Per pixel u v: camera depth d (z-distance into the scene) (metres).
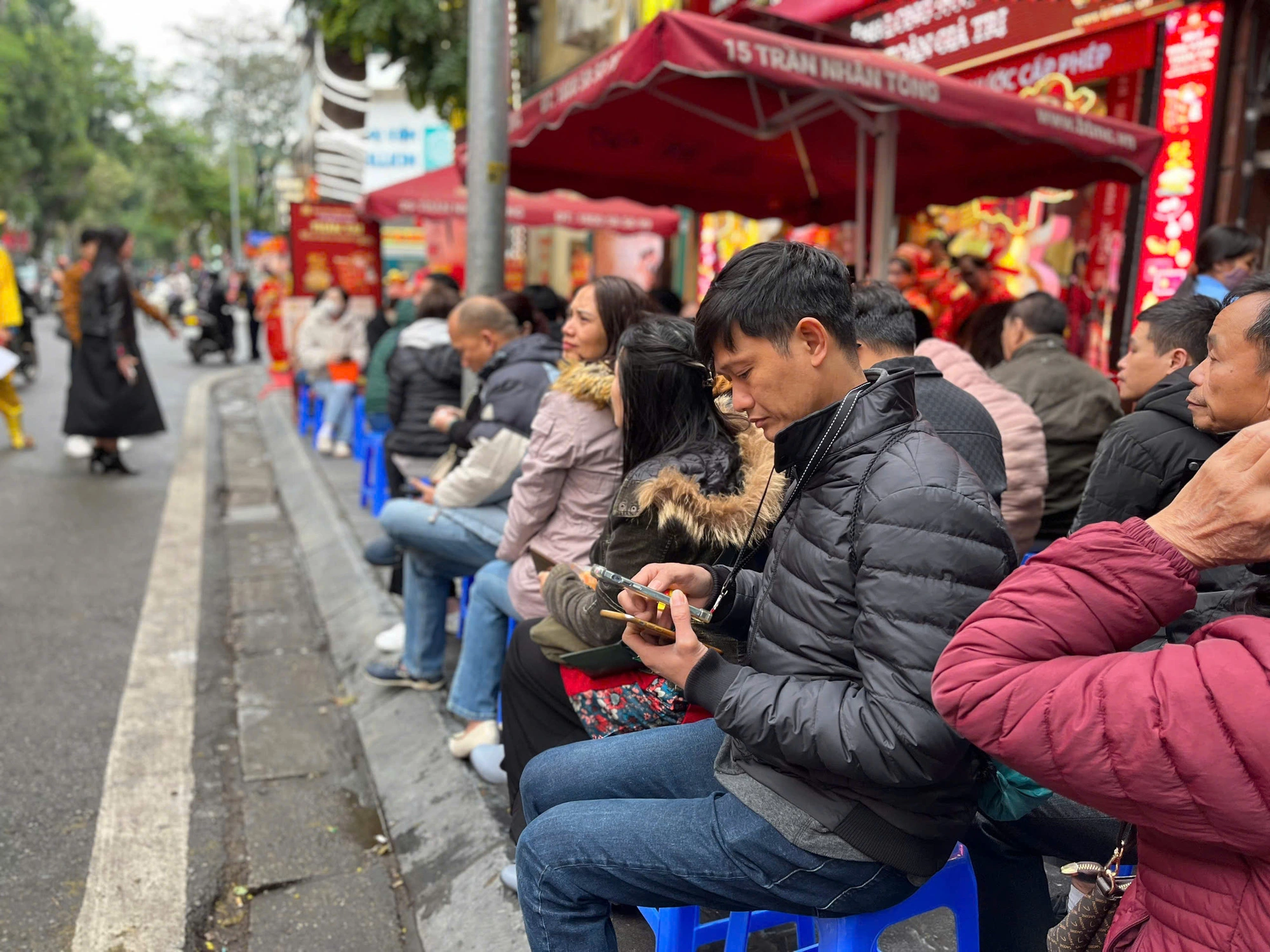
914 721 1.30
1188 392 2.14
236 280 27.03
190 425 10.60
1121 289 5.48
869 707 1.34
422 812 3.02
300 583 5.49
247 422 11.35
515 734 2.42
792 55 3.27
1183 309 2.43
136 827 3.04
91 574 5.45
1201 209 5.09
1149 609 1.07
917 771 1.31
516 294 4.14
